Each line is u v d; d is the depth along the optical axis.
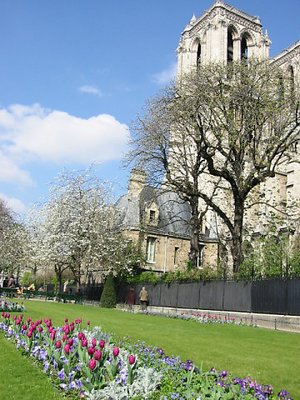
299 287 26.94
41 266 68.62
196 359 12.72
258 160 39.28
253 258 36.62
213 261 62.00
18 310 25.25
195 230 41.09
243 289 31.83
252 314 30.08
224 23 78.56
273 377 10.85
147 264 59.34
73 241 49.34
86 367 8.31
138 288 46.03
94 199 52.28
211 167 35.94
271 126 35.50
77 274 55.19
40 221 59.00
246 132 35.28
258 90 34.56
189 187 37.94
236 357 13.45
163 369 9.39
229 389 7.84
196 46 85.00
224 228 60.72
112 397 7.32
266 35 83.88
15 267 72.12
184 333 19.83
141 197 62.41
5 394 8.10
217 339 18.17
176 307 39.28
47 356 10.08
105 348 9.91
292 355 14.53
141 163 38.47
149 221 61.09
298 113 36.84
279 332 23.69
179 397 7.48
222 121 36.34
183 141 38.69
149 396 7.66
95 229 50.09
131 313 34.28
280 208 60.56
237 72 36.22
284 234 47.25
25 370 9.84
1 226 69.75
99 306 45.28
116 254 50.91
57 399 7.88
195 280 37.56
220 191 59.28
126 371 8.34
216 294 34.56
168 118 37.22
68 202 51.59
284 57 75.81
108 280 45.91
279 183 63.16
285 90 36.25
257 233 51.91
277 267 33.69
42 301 43.66
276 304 28.50
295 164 62.06
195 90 35.84
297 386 10.03
